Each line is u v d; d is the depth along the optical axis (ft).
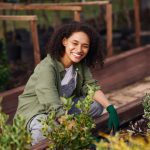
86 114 10.03
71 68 12.30
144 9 35.40
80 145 9.96
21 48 26.86
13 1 26.73
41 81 11.63
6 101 17.33
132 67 22.54
